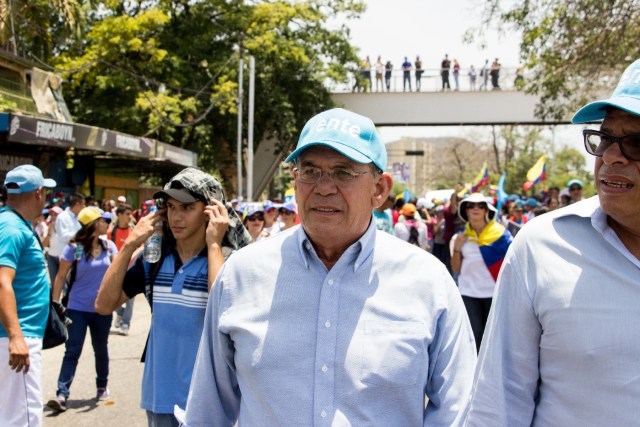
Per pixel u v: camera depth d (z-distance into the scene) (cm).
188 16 2589
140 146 1689
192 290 315
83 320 570
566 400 180
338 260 206
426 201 1681
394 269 207
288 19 2603
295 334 201
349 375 195
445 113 2894
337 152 205
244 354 204
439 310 204
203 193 323
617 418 171
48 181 423
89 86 2375
